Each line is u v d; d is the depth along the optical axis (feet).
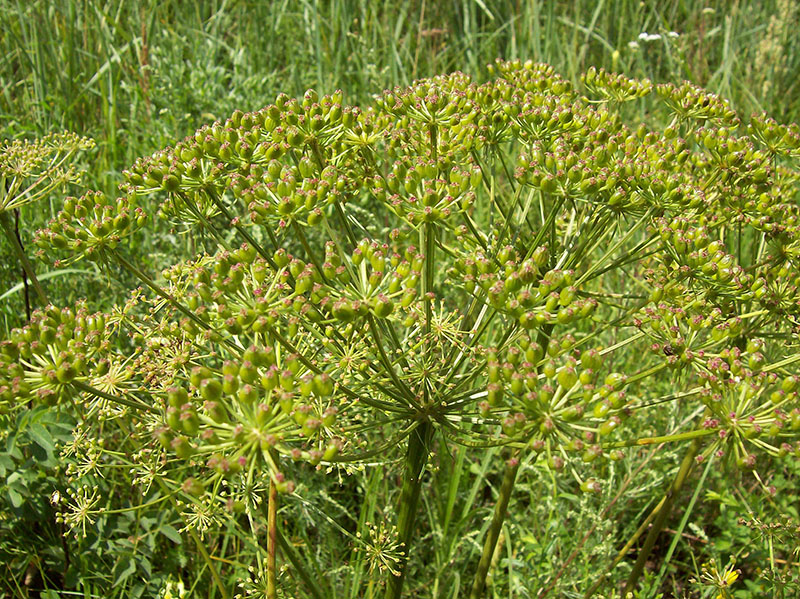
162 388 8.21
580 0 25.16
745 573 13.23
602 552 12.17
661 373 15.28
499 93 10.92
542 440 7.07
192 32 21.21
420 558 12.87
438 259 16.28
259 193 8.29
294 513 11.96
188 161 8.83
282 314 7.74
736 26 26.09
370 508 11.38
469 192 8.62
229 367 6.70
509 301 7.60
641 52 24.45
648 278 10.27
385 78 21.38
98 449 8.98
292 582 10.30
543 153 9.26
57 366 7.27
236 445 6.57
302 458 6.52
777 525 10.68
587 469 13.10
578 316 7.39
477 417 8.46
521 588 11.67
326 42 22.58
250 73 20.30
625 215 10.14
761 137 11.25
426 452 8.97
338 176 8.95
